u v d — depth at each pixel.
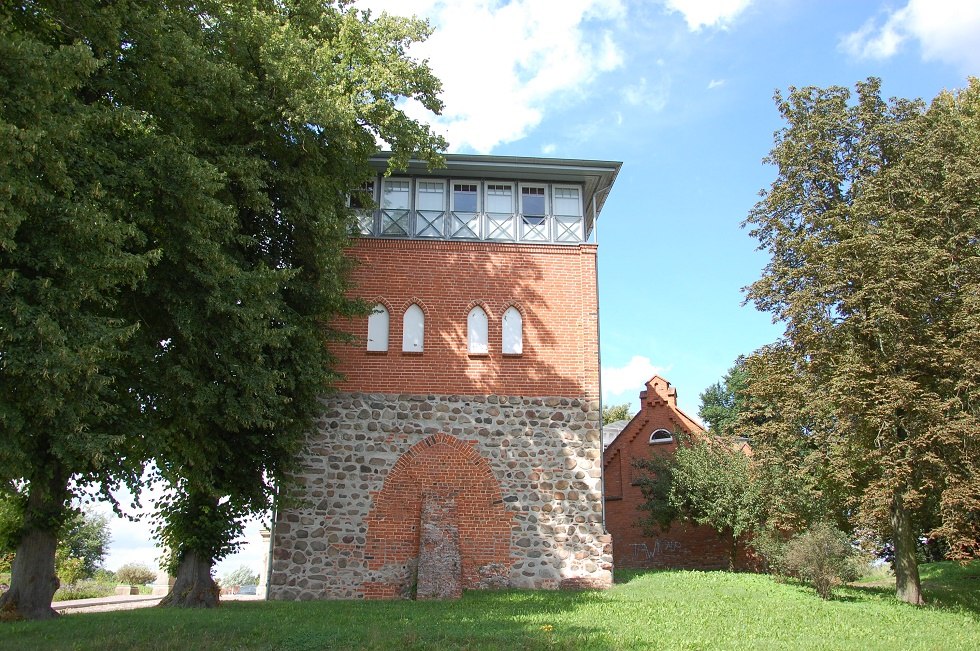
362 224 22.69
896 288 18.84
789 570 20.95
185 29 14.62
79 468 13.48
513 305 22.52
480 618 14.39
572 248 23.06
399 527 20.58
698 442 30.88
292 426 19.14
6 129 9.23
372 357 21.72
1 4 11.98
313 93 16.11
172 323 14.38
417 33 19.80
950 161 20.39
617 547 34.69
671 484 30.23
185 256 13.77
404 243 22.61
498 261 22.78
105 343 11.05
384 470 20.94
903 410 18.94
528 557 20.62
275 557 20.11
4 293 10.28
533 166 23.09
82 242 11.14
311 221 17.39
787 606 17.31
